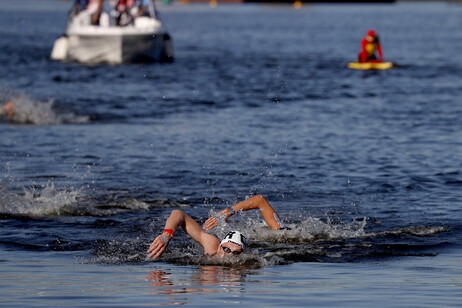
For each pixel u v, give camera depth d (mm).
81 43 138000
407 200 42844
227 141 62969
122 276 28094
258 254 31484
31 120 73562
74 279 27531
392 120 75312
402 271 29016
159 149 59062
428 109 83250
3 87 102000
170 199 42625
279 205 41625
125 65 136875
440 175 49594
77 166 52375
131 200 41844
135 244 33562
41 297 24859
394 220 38250
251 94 98000
